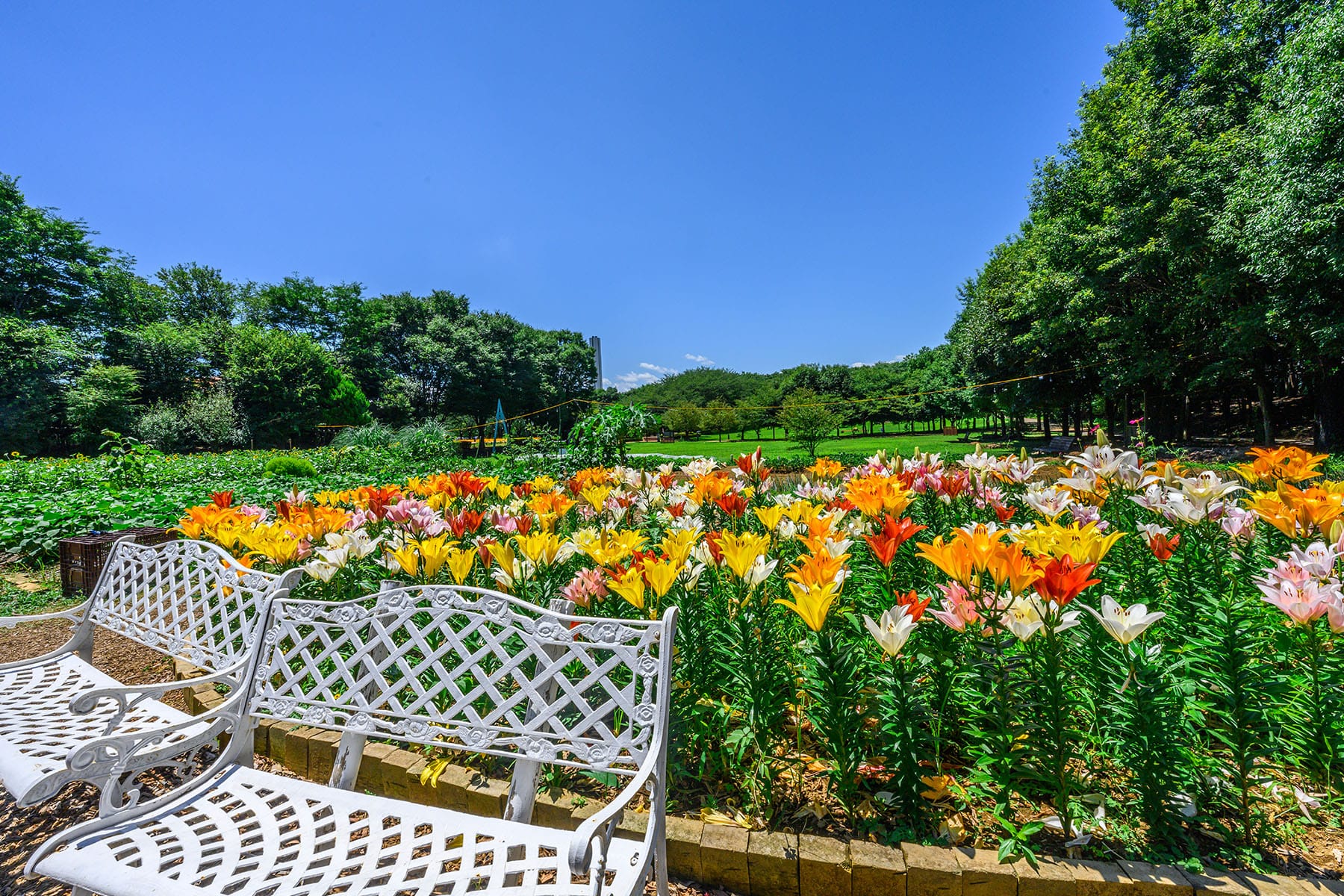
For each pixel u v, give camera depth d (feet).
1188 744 5.97
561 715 6.61
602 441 34.81
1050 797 5.97
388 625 5.90
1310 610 5.35
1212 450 57.77
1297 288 42.37
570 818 5.91
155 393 107.14
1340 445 49.73
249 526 9.04
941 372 132.87
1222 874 4.83
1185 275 53.11
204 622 7.18
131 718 6.42
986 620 5.64
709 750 6.68
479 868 4.32
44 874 4.43
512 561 7.16
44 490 29.40
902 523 7.49
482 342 143.43
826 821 5.77
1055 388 75.20
